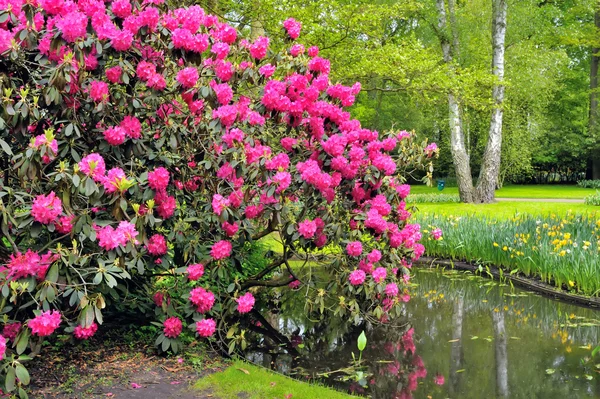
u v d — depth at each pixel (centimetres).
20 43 339
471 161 2855
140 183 375
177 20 418
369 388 387
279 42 976
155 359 395
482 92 1612
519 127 2214
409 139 523
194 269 394
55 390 334
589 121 2964
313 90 456
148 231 401
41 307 362
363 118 2448
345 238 490
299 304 608
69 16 336
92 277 377
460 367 430
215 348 438
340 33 1147
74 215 340
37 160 304
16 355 342
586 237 745
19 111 323
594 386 392
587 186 2883
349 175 463
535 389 388
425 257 909
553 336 510
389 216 527
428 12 1886
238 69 449
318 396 355
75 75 353
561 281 677
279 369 421
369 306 543
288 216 447
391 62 1224
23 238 404
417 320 562
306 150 484
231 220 401
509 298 657
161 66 407
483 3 2017
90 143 392
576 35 2466
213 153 423
